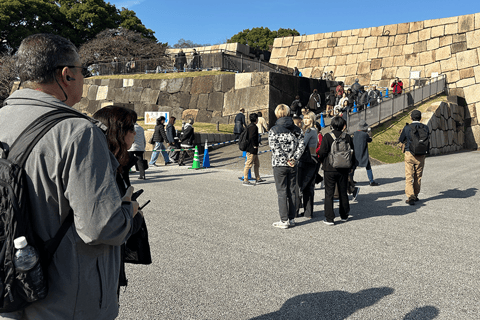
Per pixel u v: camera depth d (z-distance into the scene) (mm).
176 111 23875
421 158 6996
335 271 3816
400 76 30125
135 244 1883
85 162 1299
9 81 26938
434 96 25641
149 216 6016
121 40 31000
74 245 1333
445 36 28609
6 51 34500
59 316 1337
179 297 3230
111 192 1340
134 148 9766
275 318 2885
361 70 31938
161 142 13977
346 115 16297
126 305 3082
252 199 7465
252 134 9078
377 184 9352
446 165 13672
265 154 14633
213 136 16828
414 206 6965
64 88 1501
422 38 29750
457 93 27000
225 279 3609
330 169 5551
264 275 3709
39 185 1282
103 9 39094
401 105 21297
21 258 1206
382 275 3717
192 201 7207
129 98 25906
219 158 14797
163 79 24719
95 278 1411
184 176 10750
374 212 6500
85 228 1282
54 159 1278
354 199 7473
